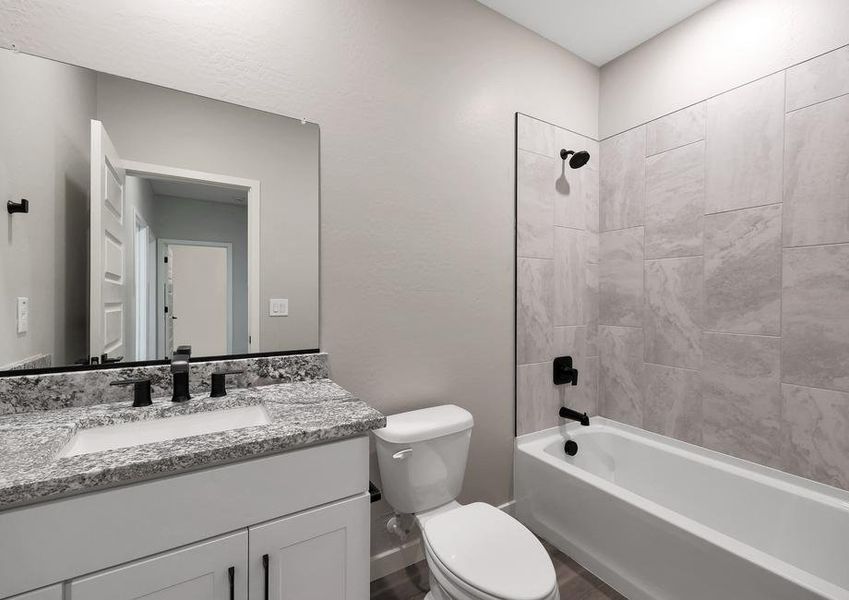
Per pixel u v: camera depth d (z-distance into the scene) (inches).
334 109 59.1
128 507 29.7
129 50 46.2
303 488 37.2
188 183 50.1
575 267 89.1
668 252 79.4
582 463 86.7
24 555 26.7
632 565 59.8
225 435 35.0
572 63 87.7
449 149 70.6
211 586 32.9
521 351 80.9
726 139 70.6
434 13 68.5
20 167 41.0
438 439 59.3
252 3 53.0
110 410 41.8
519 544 47.9
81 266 44.5
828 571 56.3
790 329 63.1
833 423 58.8
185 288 50.9
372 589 63.1
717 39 71.9
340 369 60.7
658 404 81.4
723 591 48.9
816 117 60.2
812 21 60.5
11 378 40.5
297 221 56.9
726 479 68.4
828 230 59.1
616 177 89.2
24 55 41.2
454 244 71.6
